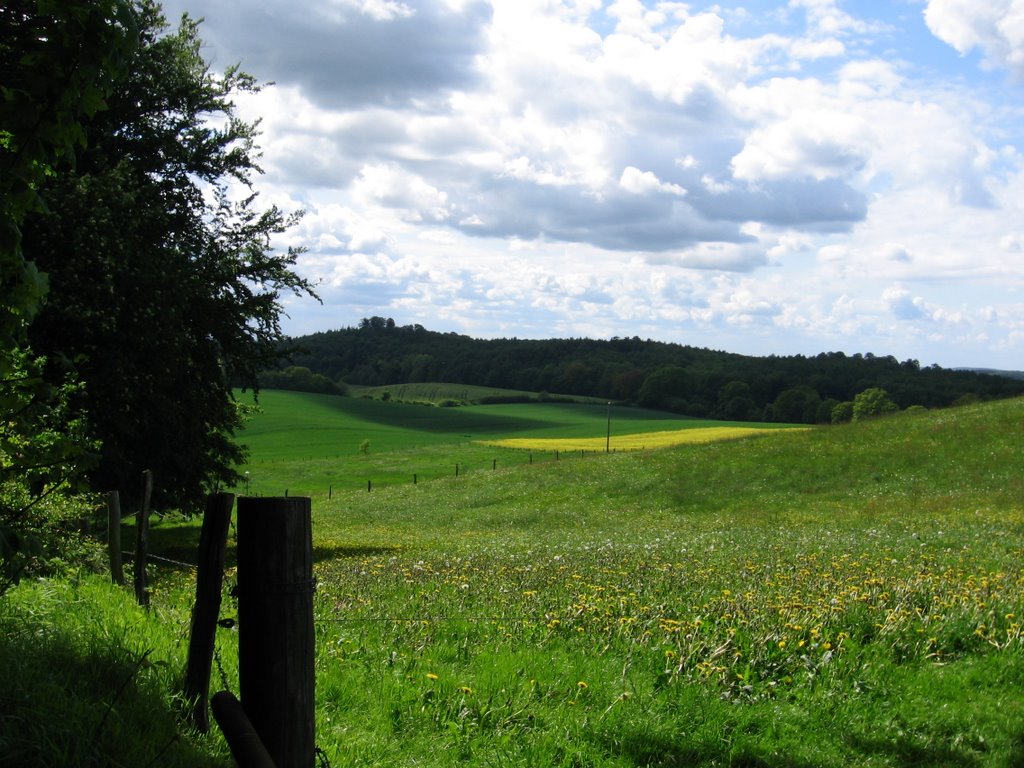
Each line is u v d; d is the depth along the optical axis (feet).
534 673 25.52
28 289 13.57
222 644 25.57
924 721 22.74
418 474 241.14
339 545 92.43
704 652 26.99
